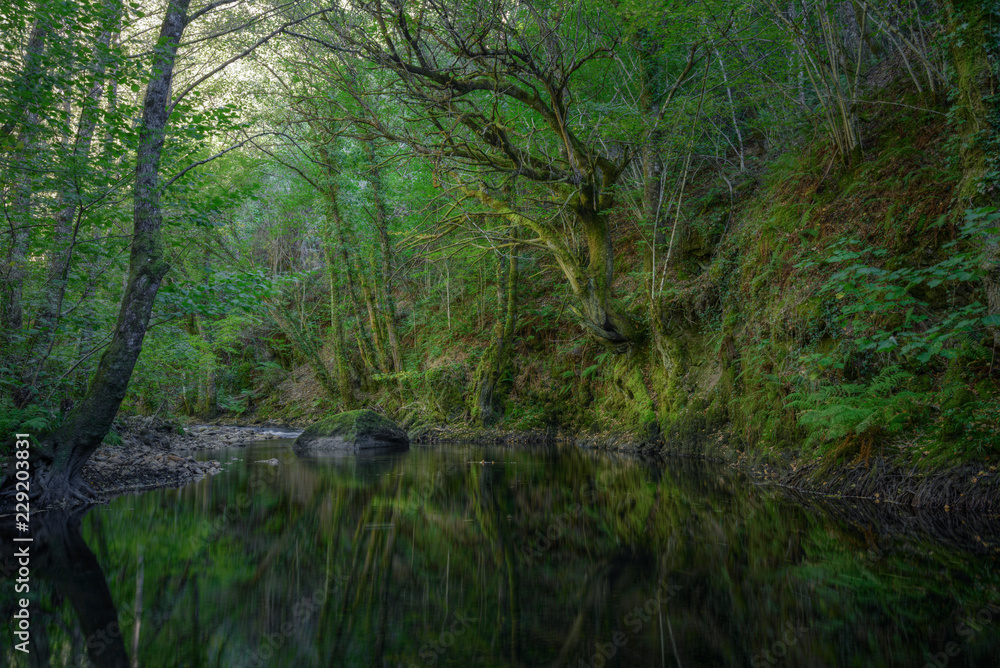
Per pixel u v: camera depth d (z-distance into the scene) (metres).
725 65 12.20
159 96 7.16
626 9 9.83
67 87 6.70
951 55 6.70
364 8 8.62
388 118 13.41
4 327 7.15
